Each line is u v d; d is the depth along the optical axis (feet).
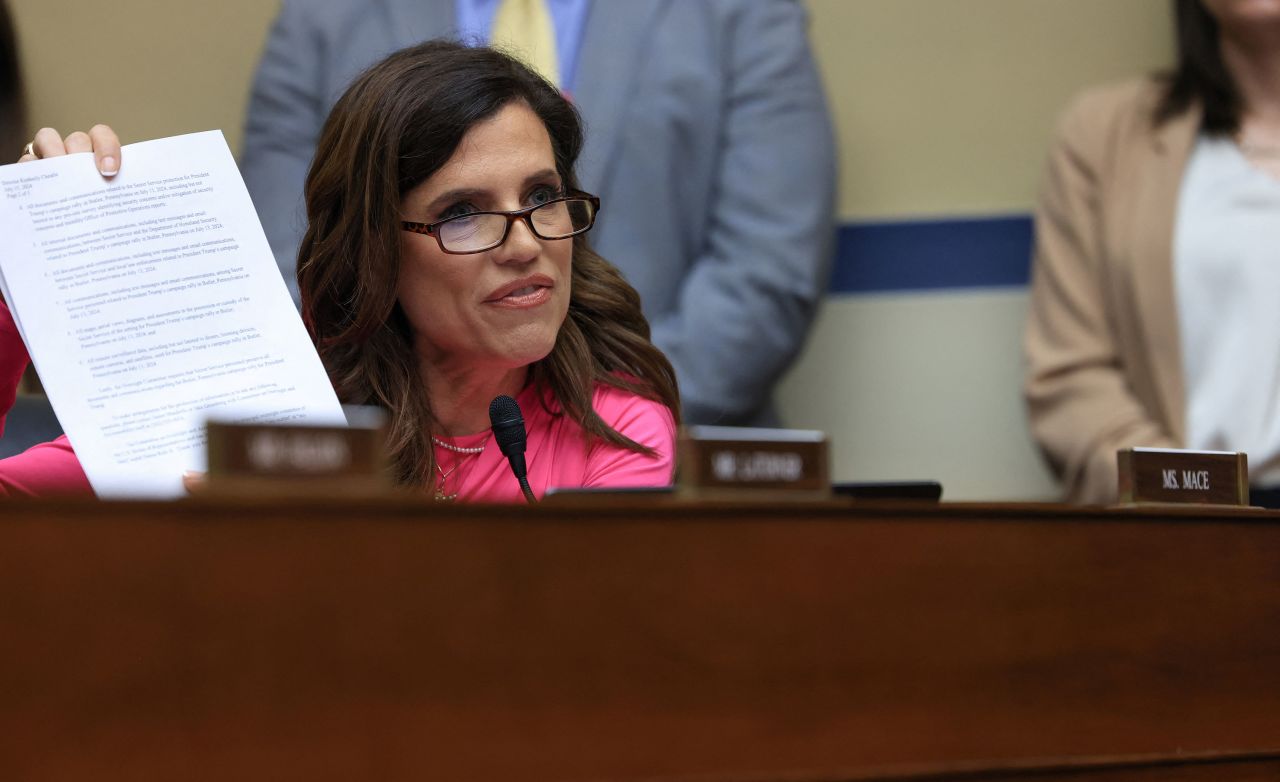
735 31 42.68
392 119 22.06
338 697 13.01
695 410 41.24
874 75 48.96
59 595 12.52
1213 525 17.13
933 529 15.40
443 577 13.38
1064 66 48.49
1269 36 40.50
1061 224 42.88
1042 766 15.64
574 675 13.73
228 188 21.27
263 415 20.03
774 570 14.58
